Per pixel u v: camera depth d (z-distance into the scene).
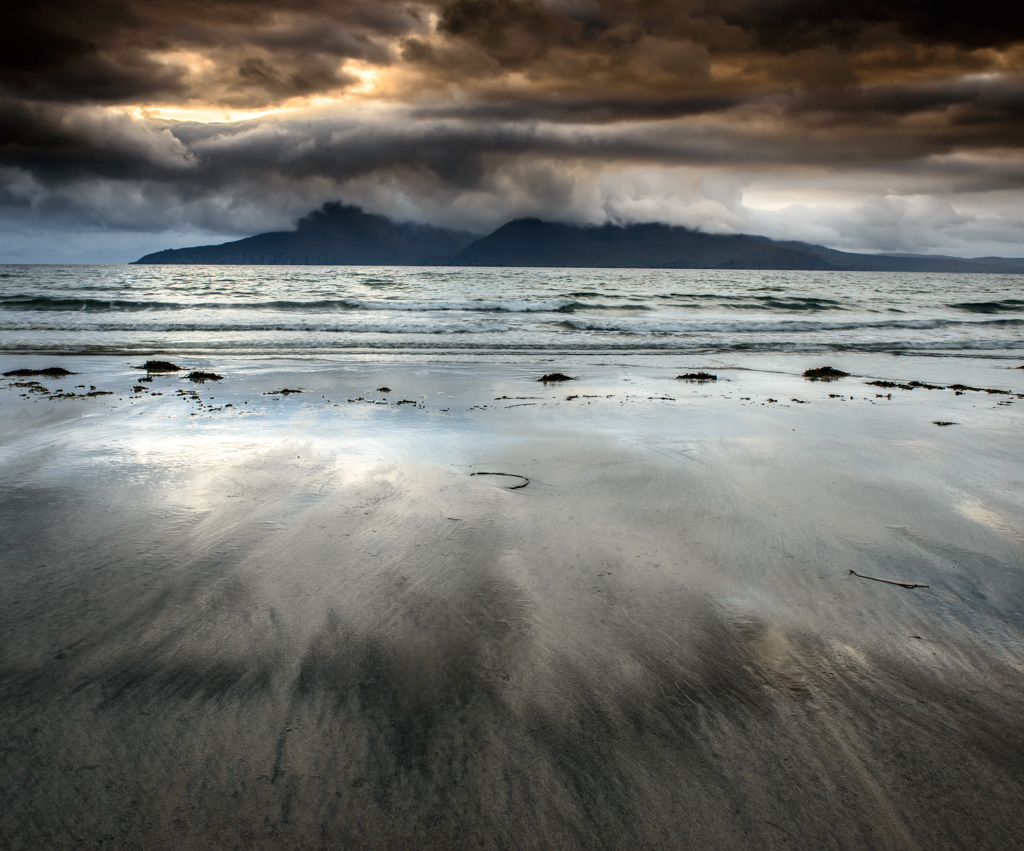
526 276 93.44
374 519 4.45
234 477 5.35
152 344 15.75
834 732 2.45
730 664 2.86
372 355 14.43
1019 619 3.28
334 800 2.09
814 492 5.18
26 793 2.09
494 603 3.33
